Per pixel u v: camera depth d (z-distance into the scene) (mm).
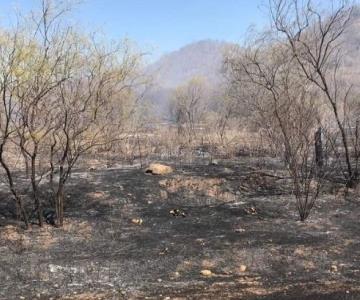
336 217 9398
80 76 8352
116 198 10555
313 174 10961
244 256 7379
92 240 8117
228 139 17906
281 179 11930
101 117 9086
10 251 7480
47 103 8211
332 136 12062
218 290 6352
